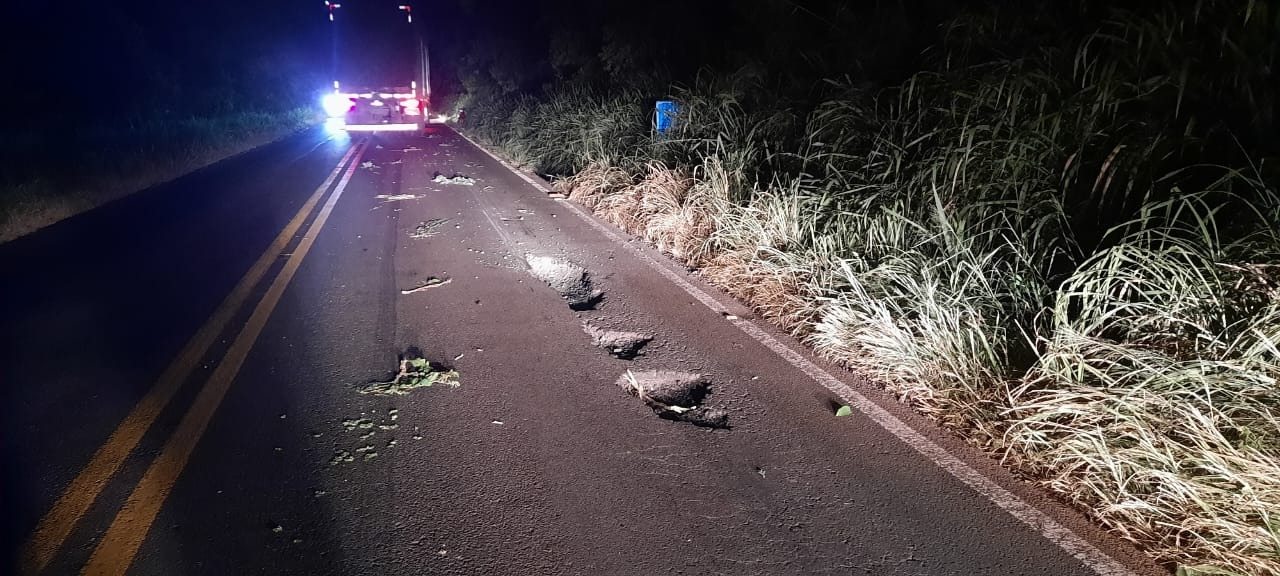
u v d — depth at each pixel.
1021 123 5.12
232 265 6.43
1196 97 4.39
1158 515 2.76
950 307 4.03
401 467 3.14
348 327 4.87
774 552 2.63
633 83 13.39
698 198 7.52
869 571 2.54
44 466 3.08
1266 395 2.90
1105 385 3.31
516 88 22.56
